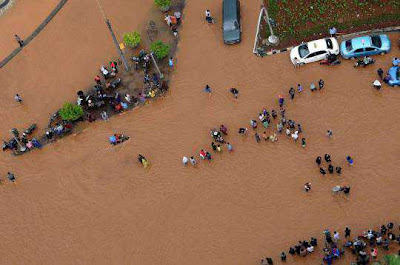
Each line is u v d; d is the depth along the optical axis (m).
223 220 41.28
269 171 42.72
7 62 53.31
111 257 41.28
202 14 52.75
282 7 51.00
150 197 43.38
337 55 47.19
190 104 47.38
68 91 50.22
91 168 45.72
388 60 46.09
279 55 48.59
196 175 43.75
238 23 50.06
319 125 43.97
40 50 53.62
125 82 49.62
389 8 48.91
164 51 48.84
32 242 43.03
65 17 55.59
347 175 41.28
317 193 41.00
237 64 48.81
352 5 49.59
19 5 57.75
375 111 43.88
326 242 38.66
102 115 47.41
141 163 45.16
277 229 40.12
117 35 53.03
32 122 48.97
